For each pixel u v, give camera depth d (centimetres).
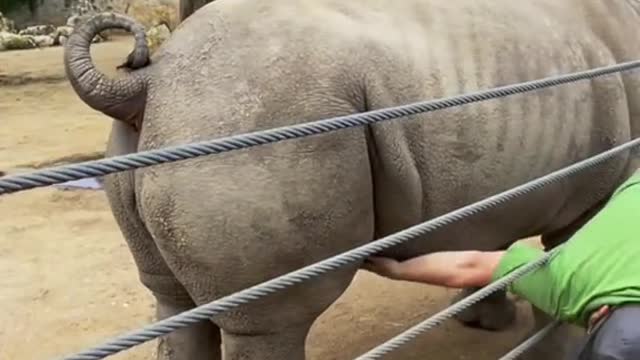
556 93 379
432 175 344
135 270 645
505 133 359
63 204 809
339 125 219
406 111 238
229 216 304
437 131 341
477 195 358
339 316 561
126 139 329
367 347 520
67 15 2586
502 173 362
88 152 1029
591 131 396
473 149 350
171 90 313
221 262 309
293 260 315
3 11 2570
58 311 577
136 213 332
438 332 536
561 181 390
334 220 316
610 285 248
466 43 357
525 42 373
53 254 680
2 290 610
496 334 535
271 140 202
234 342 330
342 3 344
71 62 311
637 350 234
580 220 426
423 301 582
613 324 240
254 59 314
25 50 2158
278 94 310
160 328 183
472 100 260
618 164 408
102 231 735
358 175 319
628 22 417
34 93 1487
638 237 253
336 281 328
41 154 1019
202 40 320
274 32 321
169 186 305
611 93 398
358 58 325
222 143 191
